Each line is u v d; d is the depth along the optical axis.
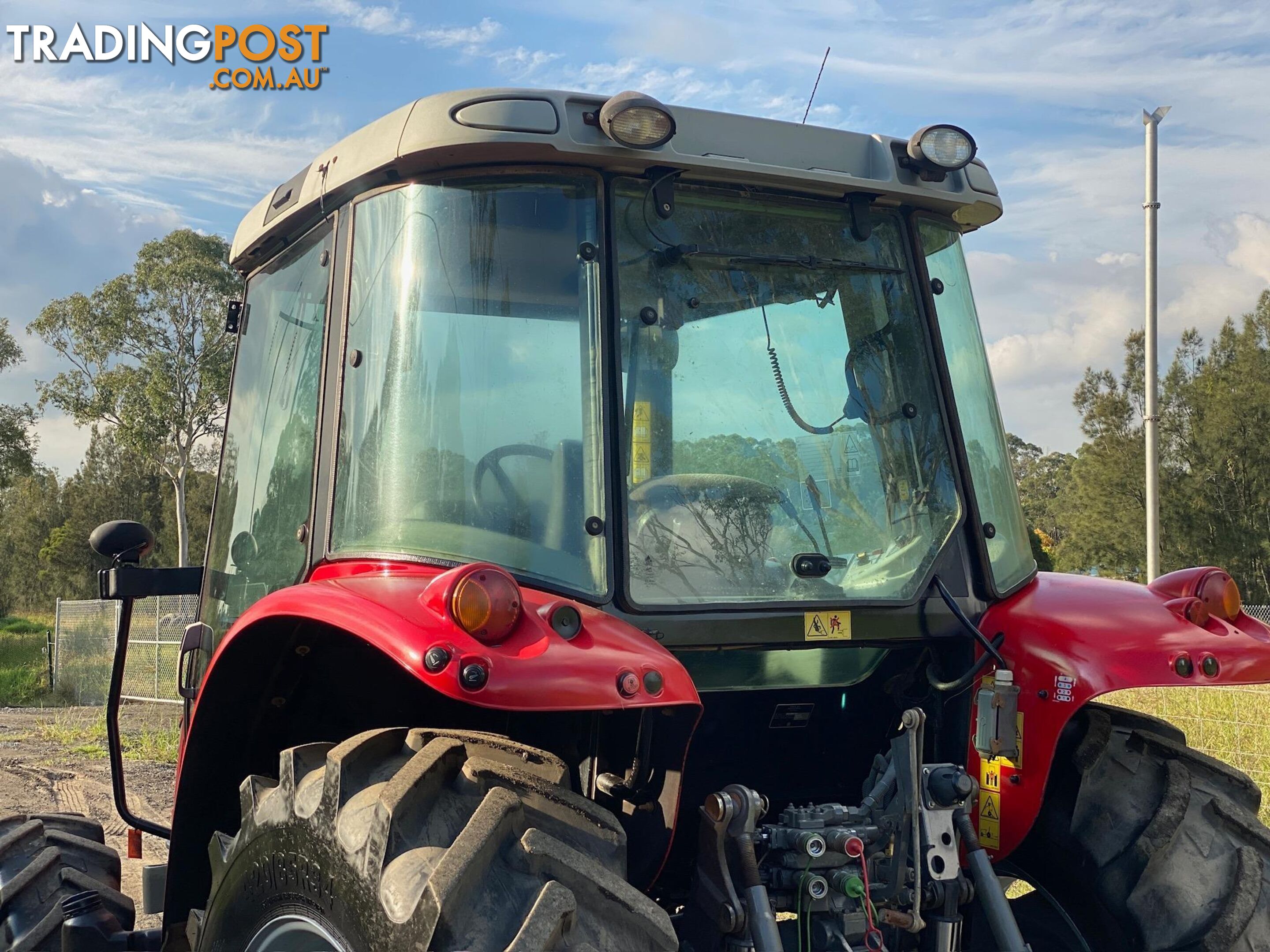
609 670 2.02
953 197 2.97
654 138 2.55
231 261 3.72
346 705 2.78
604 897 1.90
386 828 1.94
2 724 15.28
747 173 2.72
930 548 2.81
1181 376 54.09
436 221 2.61
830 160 2.87
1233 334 53.22
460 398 2.52
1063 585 2.97
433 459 2.49
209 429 65.31
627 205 2.66
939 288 3.05
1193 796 2.64
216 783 2.86
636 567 2.46
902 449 2.86
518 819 1.97
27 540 87.38
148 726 14.34
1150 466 15.77
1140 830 2.62
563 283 2.57
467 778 2.07
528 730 2.57
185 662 3.41
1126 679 2.59
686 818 2.80
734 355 2.70
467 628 2.01
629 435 2.54
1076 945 2.69
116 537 3.39
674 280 2.68
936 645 2.85
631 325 2.61
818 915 2.38
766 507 2.64
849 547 2.71
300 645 2.64
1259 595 51.19
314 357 2.98
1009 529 3.01
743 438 2.66
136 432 63.06
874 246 2.95
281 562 2.97
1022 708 2.70
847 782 2.95
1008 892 3.25
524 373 2.52
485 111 2.54
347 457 2.61
